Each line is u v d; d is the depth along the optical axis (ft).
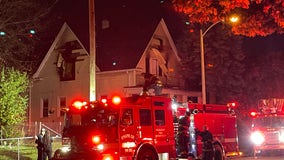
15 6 89.76
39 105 130.52
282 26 41.42
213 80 120.57
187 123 58.54
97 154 45.32
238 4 40.22
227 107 68.33
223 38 118.93
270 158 77.92
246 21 43.70
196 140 59.16
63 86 125.59
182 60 123.75
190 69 123.03
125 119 47.26
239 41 120.67
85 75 120.78
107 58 118.52
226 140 66.74
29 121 130.41
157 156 50.19
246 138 106.93
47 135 62.64
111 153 45.60
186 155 56.70
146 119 50.03
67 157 46.91
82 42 121.08
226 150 66.44
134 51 115.85
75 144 46.96
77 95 122.11
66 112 48.98
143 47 115.75
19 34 91.30
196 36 119.34
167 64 123.34
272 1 40.68
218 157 63.98
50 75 129.08
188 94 126.00
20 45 95.71
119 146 46.29
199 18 43.11
